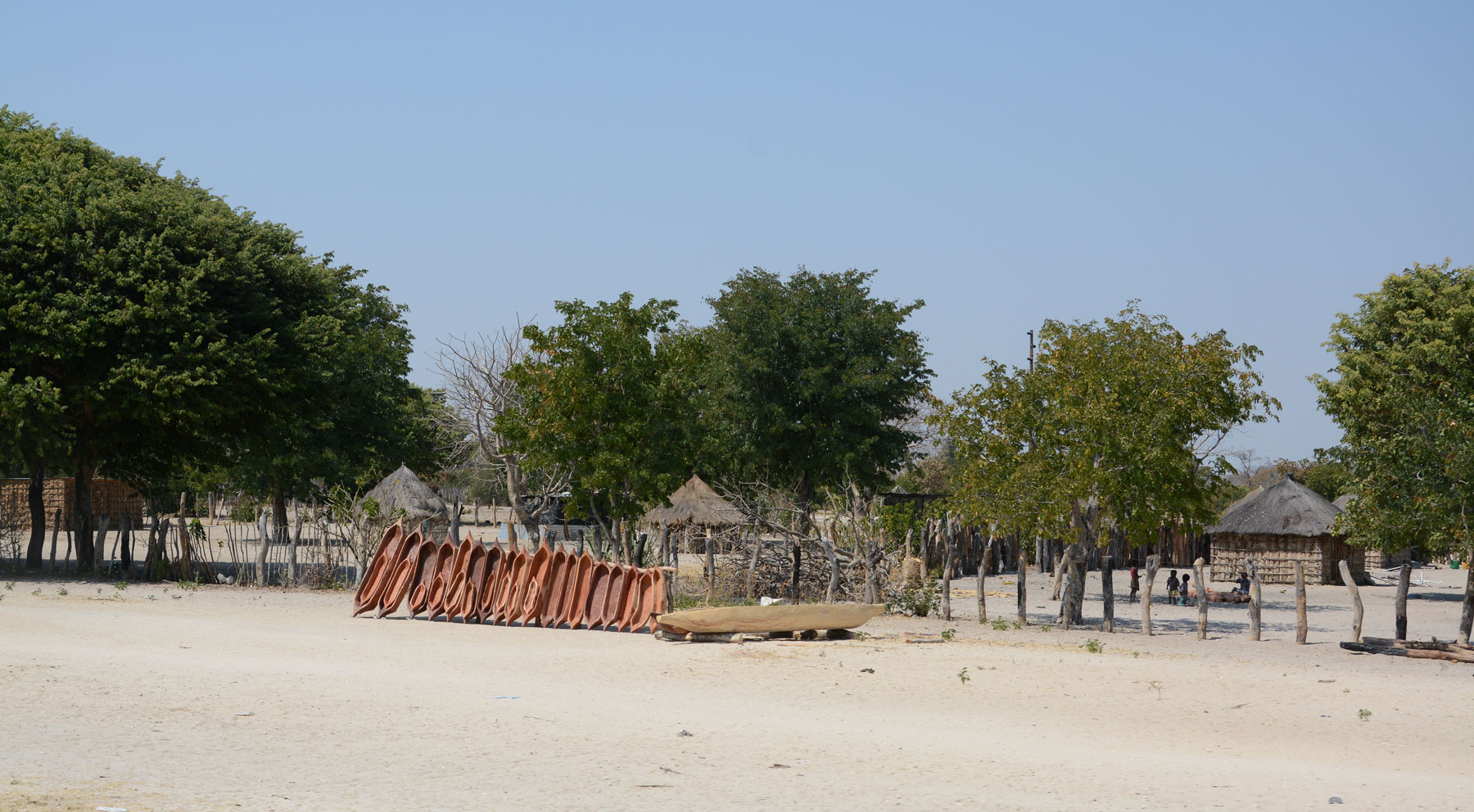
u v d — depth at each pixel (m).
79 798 7.63
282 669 15.29
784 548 30.77
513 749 10.38
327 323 34.56
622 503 27.98
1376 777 10.47
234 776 8.72
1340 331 36.84
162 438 35.94
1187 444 25.73
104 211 30.31
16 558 33.78
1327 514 44.84
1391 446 22.12
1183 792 9.41
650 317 28.22
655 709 13.26
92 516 34.34
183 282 30.12
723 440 51.06
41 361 30.81
